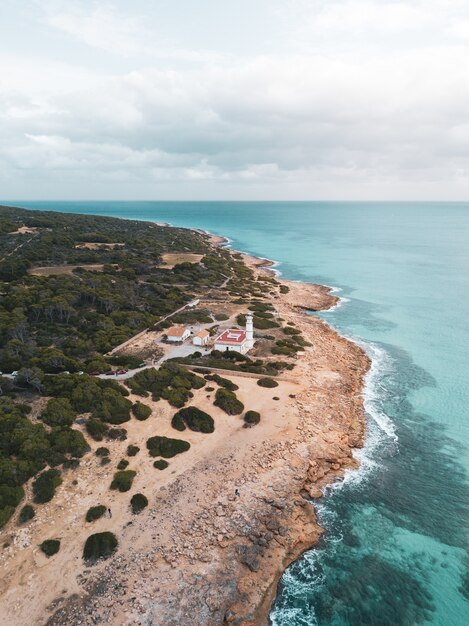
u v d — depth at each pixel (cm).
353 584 3053
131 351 6638
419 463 4356
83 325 7275
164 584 2906
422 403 5556
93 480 3791
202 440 4484
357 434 4809
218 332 7712
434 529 3541
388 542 3406
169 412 4878
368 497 3872
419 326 8706
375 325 8825
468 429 4975
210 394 5334
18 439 3909
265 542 3291
